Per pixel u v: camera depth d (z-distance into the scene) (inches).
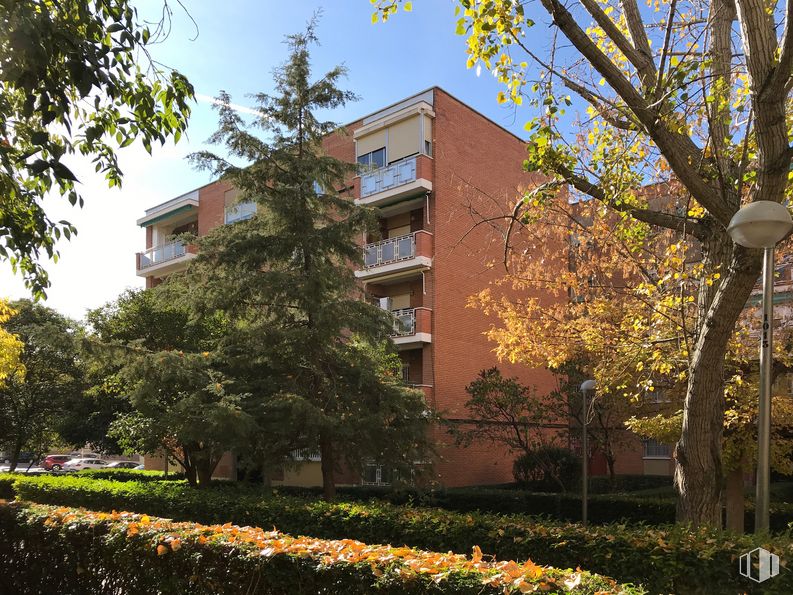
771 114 203.3
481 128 910.4
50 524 234.8
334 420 382.0
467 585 139.3
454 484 784.9
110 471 969.5
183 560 186.4
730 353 376.2
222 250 420.8
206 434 379.9
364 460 437.1
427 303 815.7
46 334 393.7
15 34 184.4
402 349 842.8
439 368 802.8
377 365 450.0
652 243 408.5
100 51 210.5
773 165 208.1
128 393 427.5
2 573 255.8
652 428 416.2
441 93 857.5
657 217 298.0
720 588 185.2
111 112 249.1
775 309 458.9
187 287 430.0
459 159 866.8
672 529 216.5
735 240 196.4
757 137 210.5
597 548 213.2
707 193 233.8
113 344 398.0
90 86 201.6
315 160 425.4
